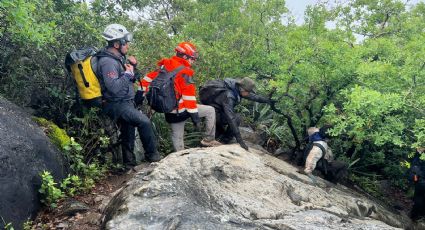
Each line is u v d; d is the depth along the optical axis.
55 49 6.17
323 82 7.24
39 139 4.92
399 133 6.85
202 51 7.61
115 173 5.91
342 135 7.94
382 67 6.73
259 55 8.06
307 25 8.30
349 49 7.22
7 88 6.02
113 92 5.29
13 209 4.21
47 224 4.48
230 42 8.47
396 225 6.35
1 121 4.60
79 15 6.88
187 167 4.52
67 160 5.50
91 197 5.15
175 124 5.99
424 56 6.49
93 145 5.83
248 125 8.16
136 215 3.63
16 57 5.97
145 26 9.38
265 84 8.08
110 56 5.40
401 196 9.05
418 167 7.44
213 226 3.50
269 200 4.64
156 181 4.08
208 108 6.16
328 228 3.99
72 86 6.30
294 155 7.49
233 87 6.37
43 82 6.15
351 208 5.69
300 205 4.88
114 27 5.45
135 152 6.29
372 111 6.12
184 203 3.76
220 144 6.21
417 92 6.64
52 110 6.25
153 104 5.73
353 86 7.18
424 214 7.59
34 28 5.59
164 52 7.31
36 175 4.66
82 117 6.25
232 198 4.29
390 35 9.91
